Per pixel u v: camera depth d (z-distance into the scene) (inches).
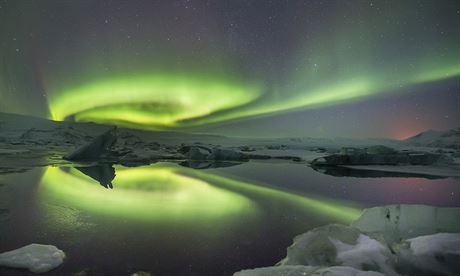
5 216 182.5
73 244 136.6
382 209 160.4
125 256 124.0
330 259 116.0
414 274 105.5
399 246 124.8
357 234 132.5
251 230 164.4
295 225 175.8
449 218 148.0
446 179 390.9
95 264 115.3
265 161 698.2
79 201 229.1
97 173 415.5
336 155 586.2
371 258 115.5
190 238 148.9
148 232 156.9
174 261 120.6
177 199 245.1
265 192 284.2
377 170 491.8
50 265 111.8
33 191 267.3
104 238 145.9
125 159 670.5
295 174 433.7
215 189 296.4
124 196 253.1
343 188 311.4
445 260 111.4
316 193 281.7
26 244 136.3
